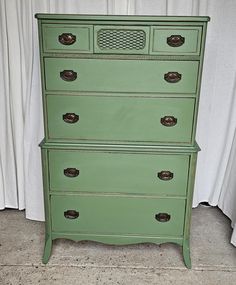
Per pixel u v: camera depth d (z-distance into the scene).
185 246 1.81
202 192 2.43
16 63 2.08
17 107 2.15
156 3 2.00
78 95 1.59
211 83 2.13
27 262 1.84
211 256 1.92
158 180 1.70
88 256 1.90
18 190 2.33
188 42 1.50
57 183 1.73
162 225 1.78
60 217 1.79
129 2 2.01
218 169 2.35
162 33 1.49
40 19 1.49
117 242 1.82
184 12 1.98
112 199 1.75
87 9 2.00
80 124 1.64
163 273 1.77
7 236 2.08
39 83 2.06
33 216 2.26
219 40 2.07
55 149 1.67
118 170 1.69
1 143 2.24
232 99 2.18
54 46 1.53
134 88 1.57
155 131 1.64
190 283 1.69
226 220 2.31
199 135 2.23
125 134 1.65
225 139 2.27
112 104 1.60
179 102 1.59
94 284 1.68
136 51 1.52
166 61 1.53
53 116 1.63
